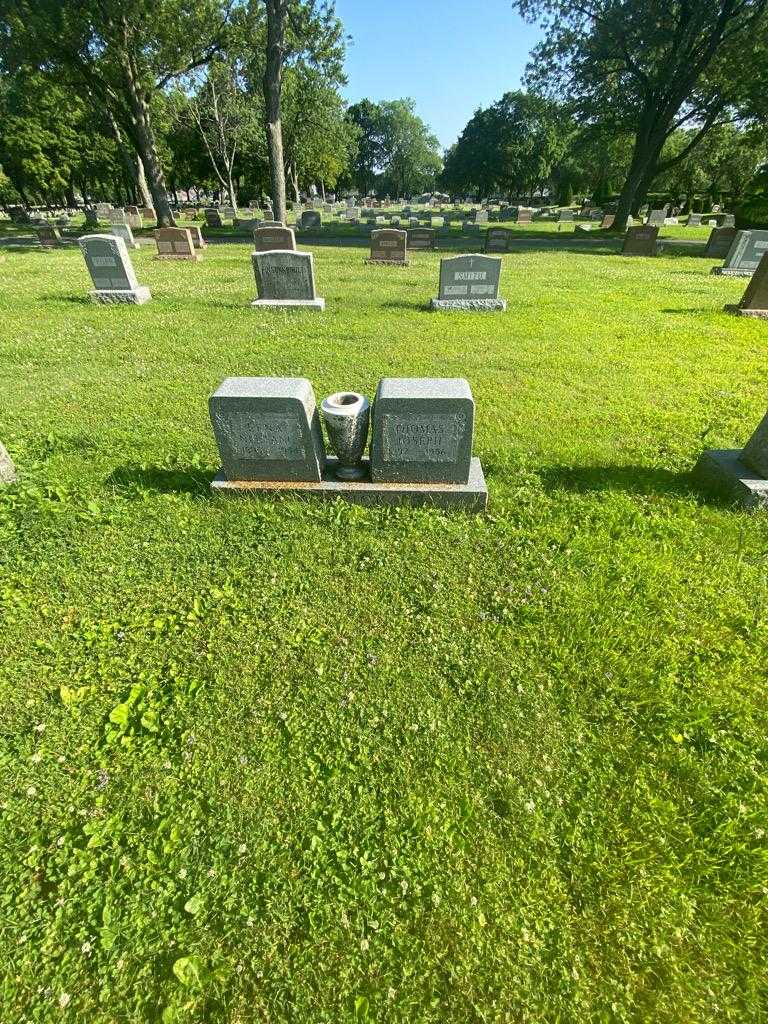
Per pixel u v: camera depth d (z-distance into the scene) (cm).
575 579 364
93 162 5203
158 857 221
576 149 3116
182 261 1814
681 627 326
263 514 421
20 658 308
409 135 8788
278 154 2225
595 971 192
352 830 229
